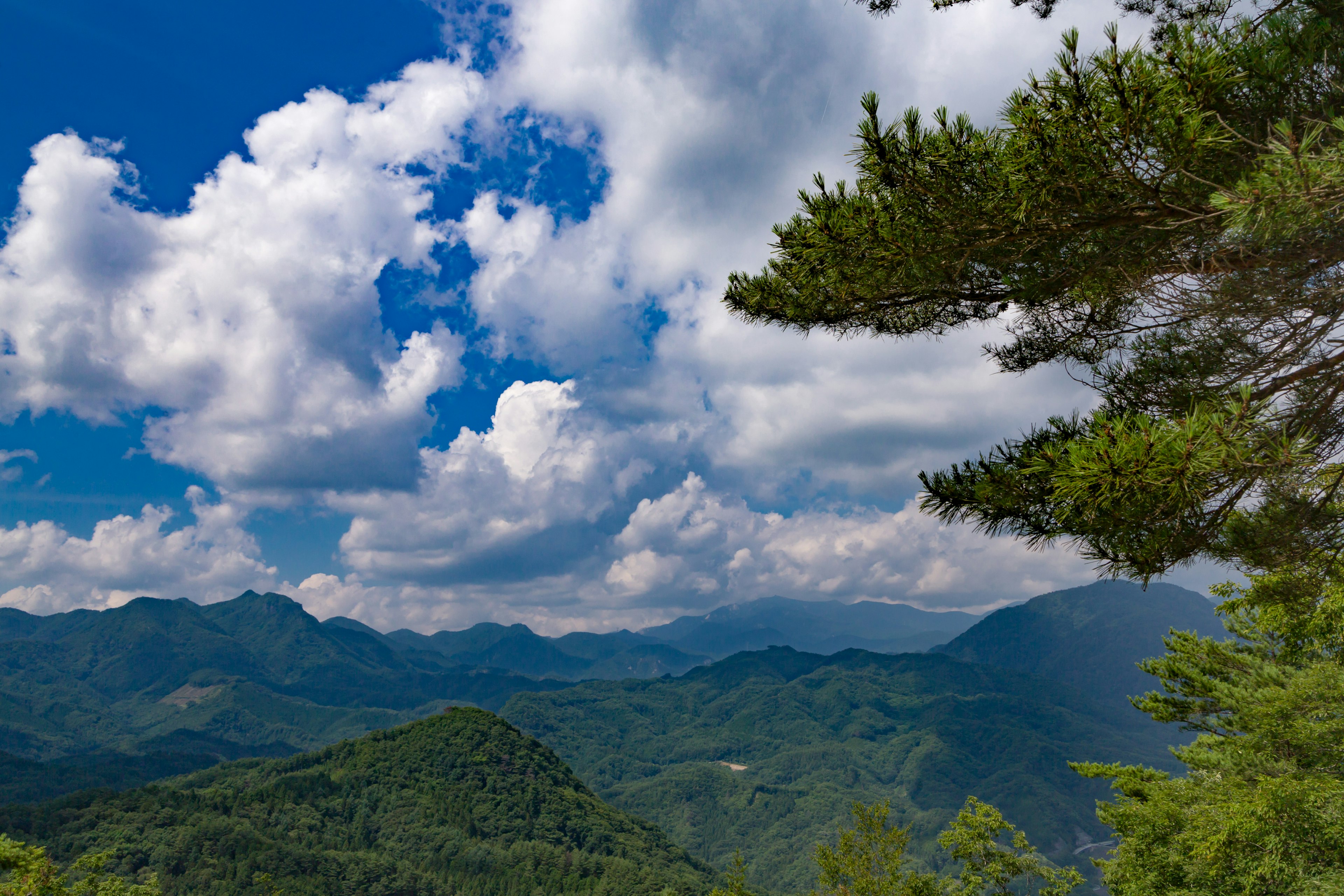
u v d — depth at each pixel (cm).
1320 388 543
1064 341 730
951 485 589
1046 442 537
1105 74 458
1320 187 409
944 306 711
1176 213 525
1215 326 630
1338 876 1265
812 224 607
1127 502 476
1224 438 441
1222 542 512
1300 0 536
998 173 518
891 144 538
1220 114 480
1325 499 495
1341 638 1380
